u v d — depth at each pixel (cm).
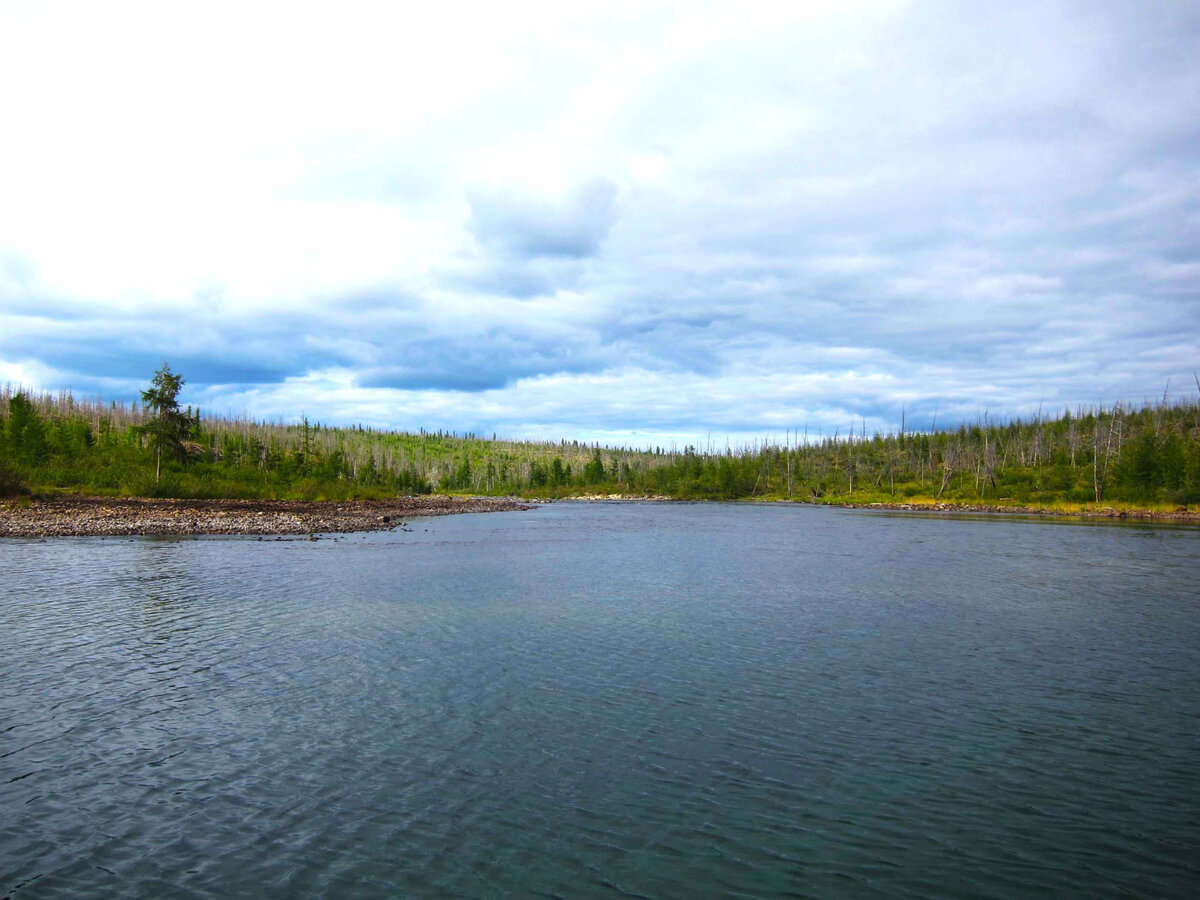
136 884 904
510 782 1204
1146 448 11450
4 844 993
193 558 3928
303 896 882
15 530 4928
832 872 951
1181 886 927
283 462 12106
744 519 9331
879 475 17300
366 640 2148
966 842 1032
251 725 1445
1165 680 1814
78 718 1465
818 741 1401
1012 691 1722
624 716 1526
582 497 18938
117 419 18462
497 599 2875
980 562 4331
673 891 902
